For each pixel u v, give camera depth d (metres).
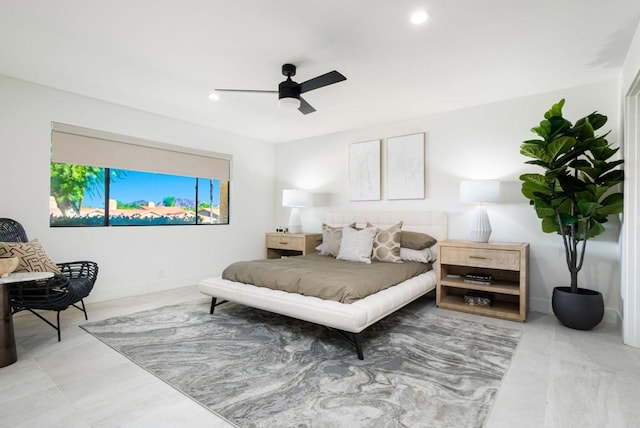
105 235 3.78
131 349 2.42
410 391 1.85
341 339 2.64
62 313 3.27
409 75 3.01
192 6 2.02
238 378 2.00
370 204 4.68
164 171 4.30
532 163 2.93
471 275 3.52
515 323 3.04
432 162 4.14
